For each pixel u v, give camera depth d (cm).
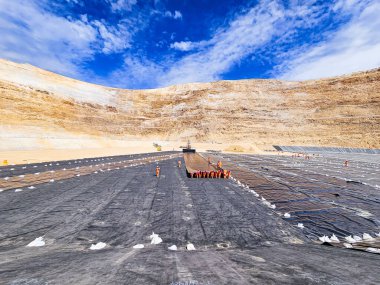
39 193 1383
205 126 10538
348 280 381
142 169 2605
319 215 1099
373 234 880
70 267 438
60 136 6319
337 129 9362
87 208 1103
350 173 2836
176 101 12588
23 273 400
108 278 378
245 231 865
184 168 2784
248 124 10425
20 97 7331
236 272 419
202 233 831
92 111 9788
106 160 3531
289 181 2089
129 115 10956
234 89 13000
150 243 735
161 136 10319
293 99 11725
